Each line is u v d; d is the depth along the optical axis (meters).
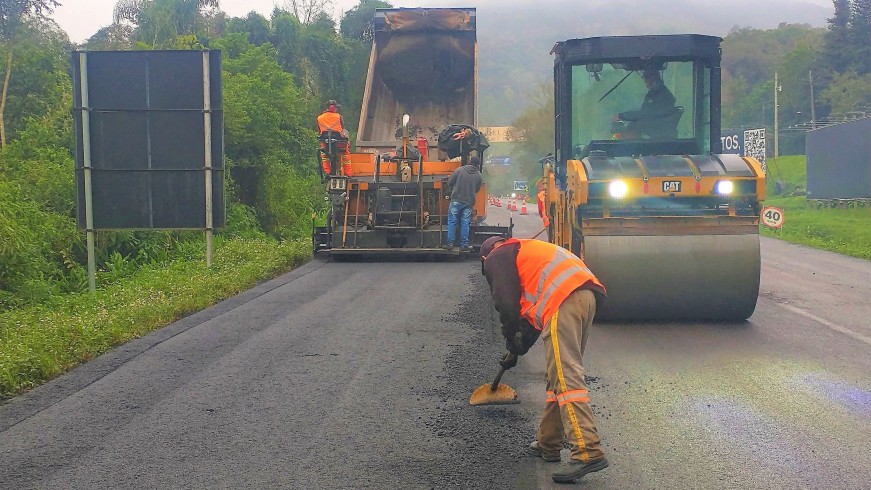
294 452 5.13
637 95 10.31
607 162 9.25
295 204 24.44
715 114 10.23
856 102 65.50
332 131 15.51
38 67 22.64
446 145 15.81
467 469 4.84
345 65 36.28
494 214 37.59
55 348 7.62
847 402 6.14
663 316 9.14
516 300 4.96
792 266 16.27
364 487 4.59
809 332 8.78
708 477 4.71
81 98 12.91
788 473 4.76
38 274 12.88
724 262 8.86
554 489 4.56
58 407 6.13
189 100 13.07
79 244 14.61
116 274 14.17
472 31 18.03
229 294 11.50
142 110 13.02
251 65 26.94
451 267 14.31
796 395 6.34
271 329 8.80
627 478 4.71
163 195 13.14
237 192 22.62
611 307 9.02
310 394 6.36
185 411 5.98
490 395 6.03
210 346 8.03
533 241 5.11
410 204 15.74
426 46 18.05
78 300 11.44
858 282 13.34
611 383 6.70
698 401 6.18
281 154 25.45
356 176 15.77
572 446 4.68
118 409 6.06
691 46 10.04
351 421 5.71
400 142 16.72
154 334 8.68
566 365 4.75
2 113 20.55
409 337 8.32
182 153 13.13
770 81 78.75
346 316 9.50
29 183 15.60
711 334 8.69
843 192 41.75
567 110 10.42
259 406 6.07
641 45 10.10
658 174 8.84
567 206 9.84
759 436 5.39
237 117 21.66
